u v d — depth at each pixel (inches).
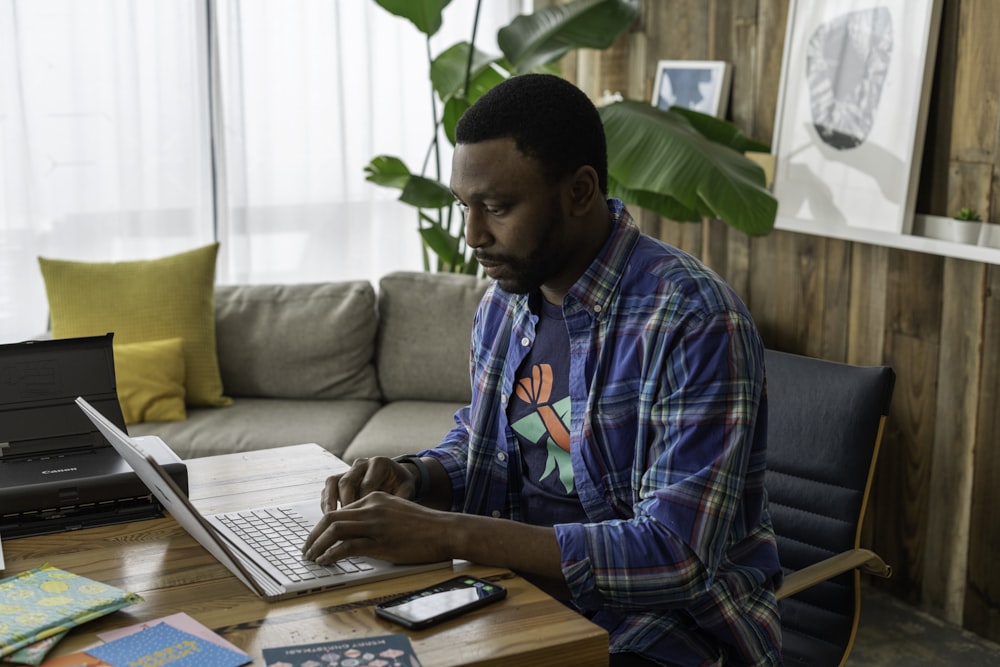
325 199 169.2
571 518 60.6
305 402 140.3
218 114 159.8
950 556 113.0
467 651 44.6
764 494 59.2
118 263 135.6
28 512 59.6
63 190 153.5
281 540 56.2
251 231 165.8
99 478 60.2
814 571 69.0
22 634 44.8
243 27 160.4
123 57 153.0
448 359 141.8
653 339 55.3
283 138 165.6
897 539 119.2
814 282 127.6
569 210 55.9
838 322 124.5
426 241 148.6
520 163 53.6
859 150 117.2
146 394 128.6
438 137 169.3
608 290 57.6
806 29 124.4
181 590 51.1
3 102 147.5
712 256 145.6
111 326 132.2
